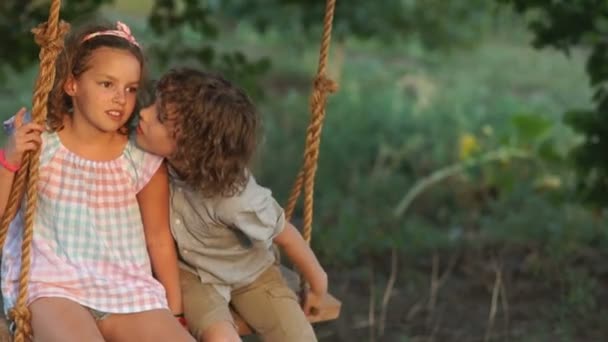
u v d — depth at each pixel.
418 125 11.83
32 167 3.79
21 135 3.72
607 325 6.61
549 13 7.19
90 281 3.94
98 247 4.02
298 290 4.55
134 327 3.91
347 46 17.50
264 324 4.27
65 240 4.00
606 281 7.38
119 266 4.03
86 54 3.87
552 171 9.56
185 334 3.89
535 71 15.96
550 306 6.97
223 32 17.02
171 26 8.20
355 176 9.81
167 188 4.15
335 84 4.41
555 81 15.25
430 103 12.95
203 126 3.84
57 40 3.72
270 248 4.39
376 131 11.51
